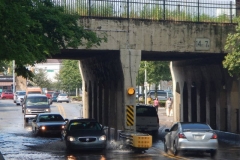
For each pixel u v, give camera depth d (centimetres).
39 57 2158
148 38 3306
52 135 3781
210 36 3400
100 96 4306
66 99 9550
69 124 2959
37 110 5353
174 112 4769
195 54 3547
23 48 1931
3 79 13000
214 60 3800
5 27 1880
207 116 4109
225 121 3919
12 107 7781
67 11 3139
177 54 3581
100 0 3241
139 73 7469
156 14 3347
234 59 3034
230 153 2730
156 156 2569
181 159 2425
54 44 2456
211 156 2572
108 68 3750
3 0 1798
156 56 3869
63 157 2552
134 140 2773
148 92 9131
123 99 3334
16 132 4216
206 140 2533
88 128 2922
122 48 3262
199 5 3431
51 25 2373
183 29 3353
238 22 3161
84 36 2575
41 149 2959
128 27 3272
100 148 2803
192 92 4378
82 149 2820
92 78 4516
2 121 5419
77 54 3762
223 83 3862
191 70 4316
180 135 2545
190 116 4394
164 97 8994
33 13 2294
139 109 4003
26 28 1966
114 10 3269
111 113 3869
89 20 3195
